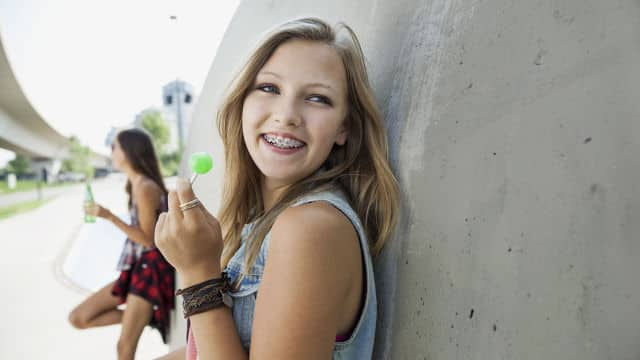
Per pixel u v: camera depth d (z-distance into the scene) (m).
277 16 2.11
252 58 1.05
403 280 1.02
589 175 0.59
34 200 23.02
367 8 1.34
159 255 2.88
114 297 3.05
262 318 0.82
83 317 2.99
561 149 0.64
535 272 0.68
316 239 0.82
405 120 1.08
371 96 1.06
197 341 0.95
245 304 0.99
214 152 2.59
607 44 0.58
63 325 4.27
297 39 1.03
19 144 31.25
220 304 0.95
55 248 8.74
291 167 1.03
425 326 0.94
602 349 0.57
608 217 0.57
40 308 4.86
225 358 0.92
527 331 0.69
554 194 0.65
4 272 6.69
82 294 5.48
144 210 2.85
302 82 1.00
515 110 0.73
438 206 0.93
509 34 0.77
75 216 15.40
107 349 3.71
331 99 1.01
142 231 2.83
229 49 2.69
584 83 0.61
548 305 0.65
